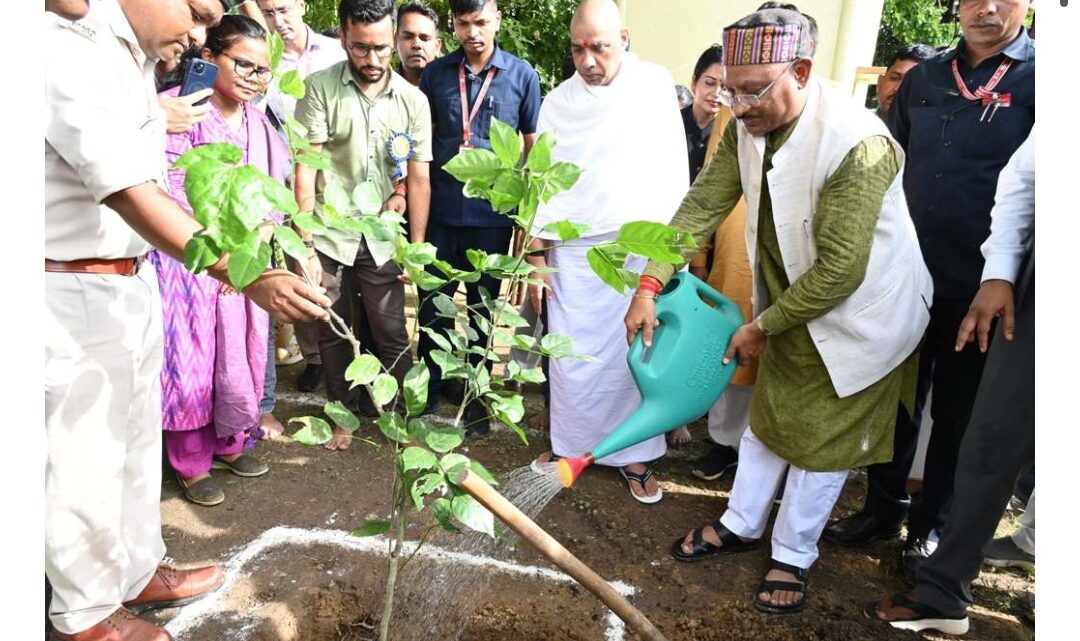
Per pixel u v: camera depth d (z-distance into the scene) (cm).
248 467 302
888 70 363
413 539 267
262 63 270
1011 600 257
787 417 238
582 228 149
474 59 349
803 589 246
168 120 237
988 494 206
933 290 248
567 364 306
